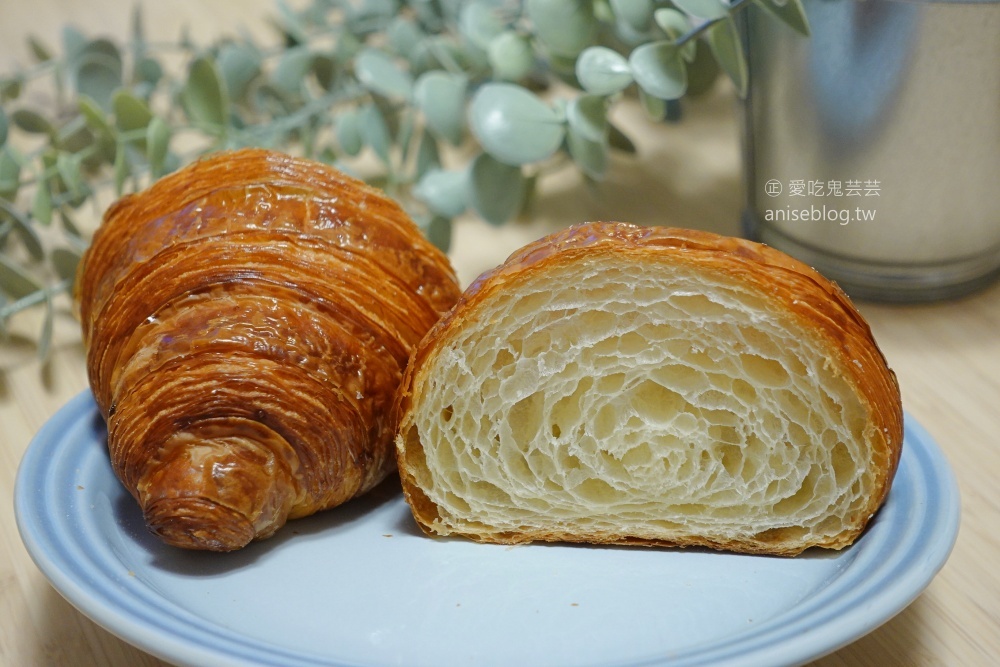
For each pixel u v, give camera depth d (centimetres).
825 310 26
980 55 34
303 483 27
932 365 37
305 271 28
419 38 44
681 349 27
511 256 28
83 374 37
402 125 44
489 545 28
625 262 26
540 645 25
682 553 28
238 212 29
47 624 28
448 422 28
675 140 48
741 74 35
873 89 35
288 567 27
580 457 28
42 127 41
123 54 45
